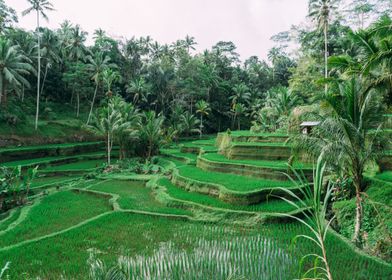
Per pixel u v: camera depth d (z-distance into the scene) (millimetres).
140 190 20672
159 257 9891
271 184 15938
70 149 37188
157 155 37969
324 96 11820
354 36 17281
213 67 61438
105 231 12375
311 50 39000
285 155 20922
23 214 15430
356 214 11961
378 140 11188
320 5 29375
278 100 38125
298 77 38531
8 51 33156
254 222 12734
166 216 14055
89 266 9234
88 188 21422
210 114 62500
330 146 10617
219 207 14266
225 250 10336
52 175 27406
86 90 47688
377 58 13922
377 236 11117
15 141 35062
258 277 8398
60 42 48750
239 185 15883
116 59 57344
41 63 47656
